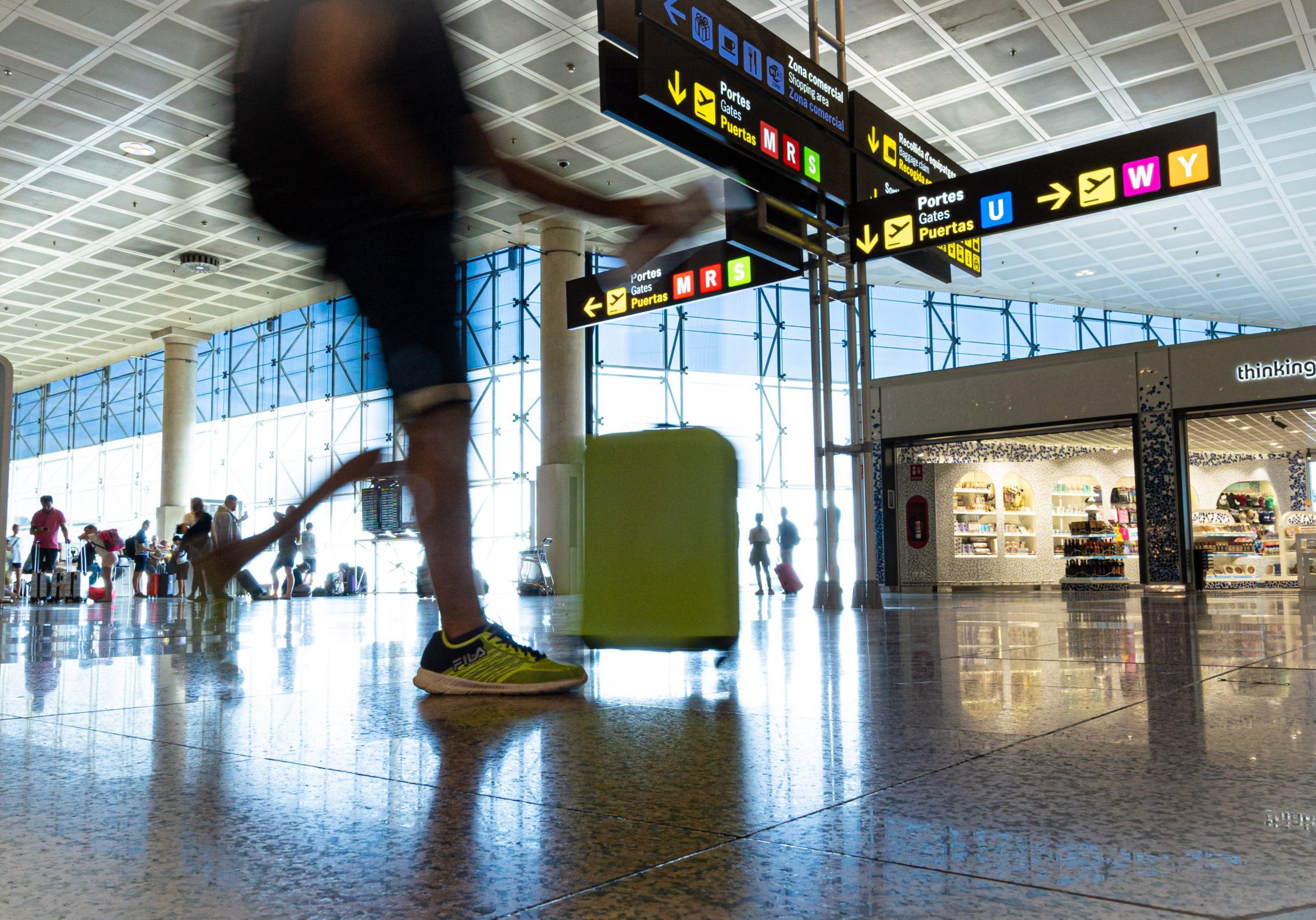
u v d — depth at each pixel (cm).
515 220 1689
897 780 114
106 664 272
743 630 441
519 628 483
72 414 2888
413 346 179
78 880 79
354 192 172
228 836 92
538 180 195
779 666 253
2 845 89
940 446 1634
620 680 221
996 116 1270
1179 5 1018
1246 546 1627
